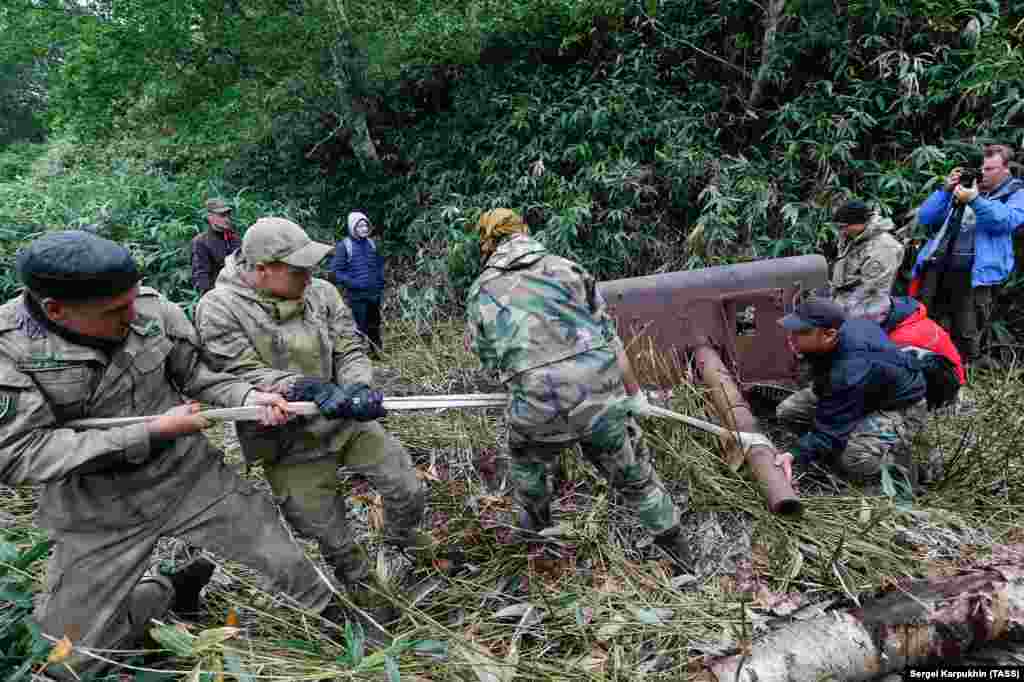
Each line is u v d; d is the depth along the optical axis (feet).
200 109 23.15
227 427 11.93
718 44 20.54
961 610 6.08
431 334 17.24
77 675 5.17
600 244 17.97
